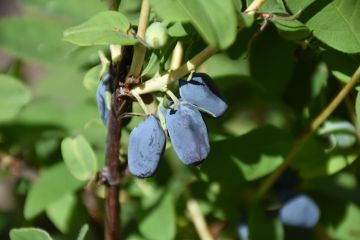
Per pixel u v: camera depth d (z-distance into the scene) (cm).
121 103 33
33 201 41
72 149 36
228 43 28
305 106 40
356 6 34
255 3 32
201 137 31
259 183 41
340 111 40
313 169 40
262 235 40
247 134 38
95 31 31
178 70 32
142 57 32
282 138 38
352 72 36
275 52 40
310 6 34
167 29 32
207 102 32
